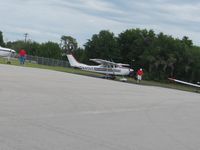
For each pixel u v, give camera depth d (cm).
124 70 7075
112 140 977
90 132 1052
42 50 14725
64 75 3981
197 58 11956
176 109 1886
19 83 2328
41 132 977
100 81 3822
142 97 2394
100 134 1039
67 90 2252
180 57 11931
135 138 1034
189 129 1282
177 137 1109
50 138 922
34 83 2453
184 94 3350
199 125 1404
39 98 1698
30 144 844
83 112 1419
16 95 1714
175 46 11956
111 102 1872
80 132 1036
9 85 2139
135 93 2680
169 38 12188
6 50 6856
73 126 1112
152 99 2328
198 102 2483
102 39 13100
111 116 1396
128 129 1162
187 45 12900
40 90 2061
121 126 1205
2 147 795
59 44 16275
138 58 12875
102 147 888
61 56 14725
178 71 12062
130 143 964
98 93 2303
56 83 2686
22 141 862
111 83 3741
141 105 1894
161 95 2795
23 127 1014
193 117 1628
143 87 3775
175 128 1275
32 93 1867
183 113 1741
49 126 1070
